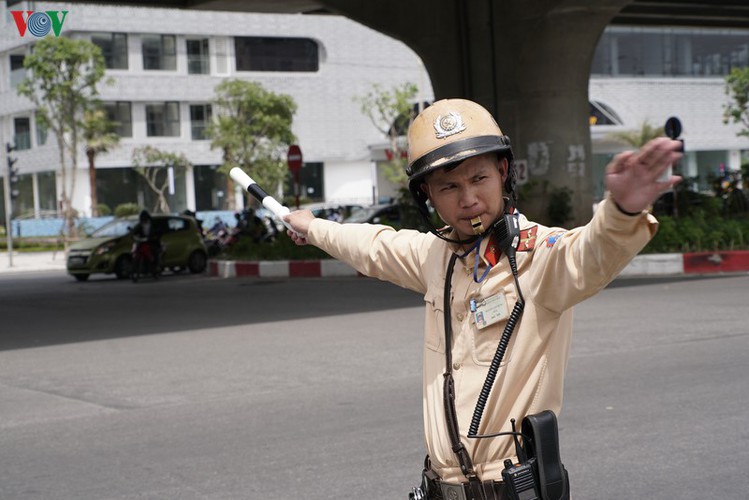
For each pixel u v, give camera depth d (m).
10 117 65.62
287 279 23.12
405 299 16.89
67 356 11.97
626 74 76.44
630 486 5.76
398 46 72.25
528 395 2.59
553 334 2.58
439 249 2.85
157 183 63.50
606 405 7.78
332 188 71.44
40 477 6.50
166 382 9.80
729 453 6.32
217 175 65.25
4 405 8.98
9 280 29.41
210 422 7.86
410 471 6.19
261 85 63.75
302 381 9.47
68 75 56.25
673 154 2.06
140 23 61.69
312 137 69.81
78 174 61.50
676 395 8.01
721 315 12.66
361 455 6.62
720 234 20.16
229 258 27.41
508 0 25.31
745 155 80.44
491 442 2.62
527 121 25.30
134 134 62.50
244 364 10.67
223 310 16.61
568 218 24.88
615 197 2.16
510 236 2.58
